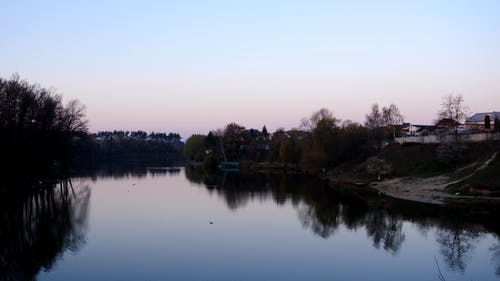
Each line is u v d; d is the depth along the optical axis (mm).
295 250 33375
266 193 68938
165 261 30391
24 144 63781
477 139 75812
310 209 52531
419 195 60406
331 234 38719
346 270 28484
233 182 89750
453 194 56312
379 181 79688
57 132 75312
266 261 30484
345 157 106625
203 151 182750
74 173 119750
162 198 62469
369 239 36812
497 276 27078
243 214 48812
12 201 58781
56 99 82375
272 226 42250
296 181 92125
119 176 108188
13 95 63562
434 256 31453
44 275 27250
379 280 26578
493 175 55781
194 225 42531
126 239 36719
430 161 77188
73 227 41531
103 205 55594
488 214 46500
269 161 150250
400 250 33281
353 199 61469
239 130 168125
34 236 37750
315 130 106875
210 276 27219
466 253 32156
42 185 74000
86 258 31047
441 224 41812
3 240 36250
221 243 35438
